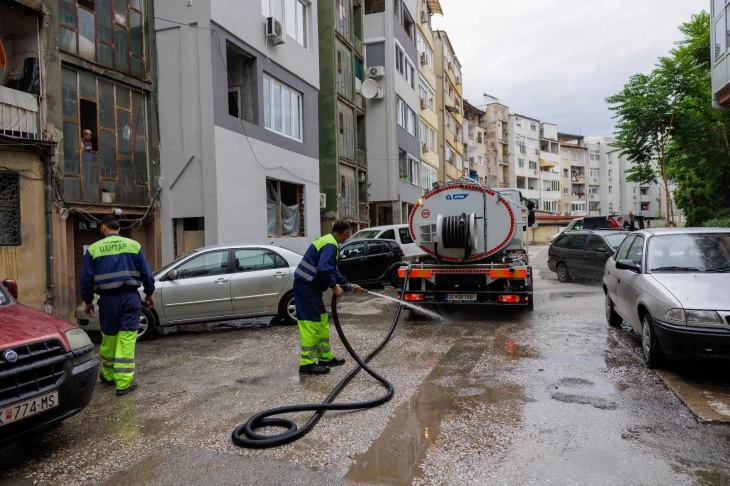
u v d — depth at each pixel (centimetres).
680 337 518
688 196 2592
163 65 1262
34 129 938
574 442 399
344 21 2180
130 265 572
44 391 385
